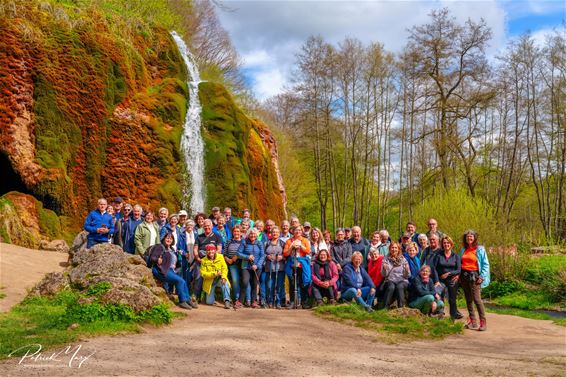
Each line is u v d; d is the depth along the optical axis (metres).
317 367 6.50
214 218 13.26
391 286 11.20
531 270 21.55
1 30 17.00
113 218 12.65
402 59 36.38
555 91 36.38
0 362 6.00
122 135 19.48
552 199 46.00
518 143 39.09
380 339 8.81
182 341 7.50
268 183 27.97
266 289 12.39
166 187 20.19
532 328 11.60
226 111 23.50
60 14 18.77
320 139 42.16
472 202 22.92
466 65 32.38
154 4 30.05
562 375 6.58
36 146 17.23
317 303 11.69
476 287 10.68
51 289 9.76
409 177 40.94
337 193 43.47
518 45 35.66
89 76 18.78
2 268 11.89
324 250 11.88
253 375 5.96
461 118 33.00
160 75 23.09
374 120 41.97
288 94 41.06
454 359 7.45
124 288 8.95
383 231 12.82
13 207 15.92
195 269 11.87
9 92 16.84
